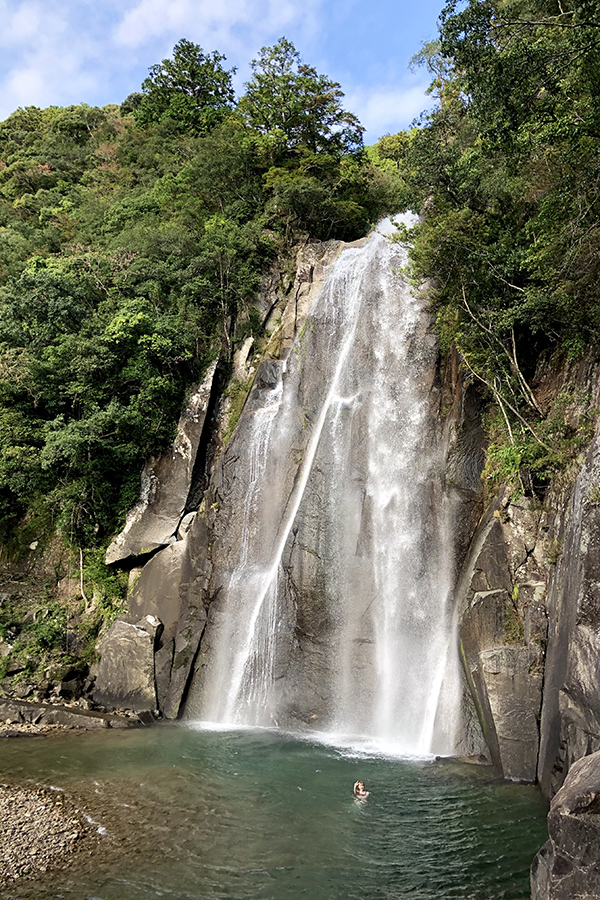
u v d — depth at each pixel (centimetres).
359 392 2441
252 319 3144
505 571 1747
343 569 2106
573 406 1783
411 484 2131
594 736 1176
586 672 1212
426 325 2394
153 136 5447
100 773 1576
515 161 1717
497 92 1477
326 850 1160
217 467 2648
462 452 2036
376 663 1947
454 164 2166
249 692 2128
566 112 1566
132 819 1302
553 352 1998
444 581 1936
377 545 2100
